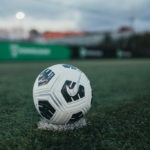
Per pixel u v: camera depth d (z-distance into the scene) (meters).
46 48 17.14
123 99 3.65
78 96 1.78
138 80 6.48
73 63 15.41
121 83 5.77
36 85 1.88
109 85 5.38
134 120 2.37
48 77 1.80
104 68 11.26
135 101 3.47
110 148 1.64
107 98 3.74
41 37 19.55
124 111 2.78
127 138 1.84
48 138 1.76
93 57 23.33
